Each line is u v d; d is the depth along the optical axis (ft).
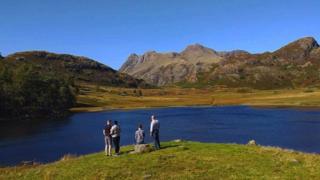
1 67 535.60
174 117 438.81
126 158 102.06
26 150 217.15
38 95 524.52
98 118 460.55
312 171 86.33
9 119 451.94
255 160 95.91
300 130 285.23
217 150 107.65
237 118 402.11
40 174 92.32
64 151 211.00
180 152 105.40
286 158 97.25
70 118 468.75
